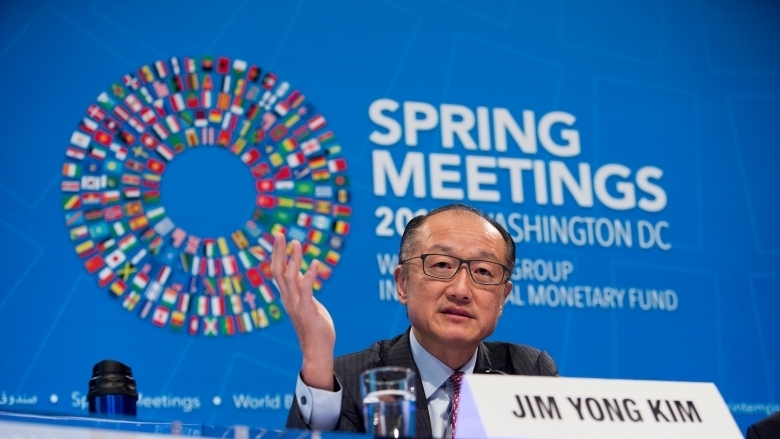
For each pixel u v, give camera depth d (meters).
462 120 4.44
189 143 4.07
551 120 4.56
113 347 3.79
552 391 1.79
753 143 4.81
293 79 4.28
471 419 1.74
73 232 3.87
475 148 4.42
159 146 4.03
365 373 1.74
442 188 4.33
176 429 1.72
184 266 3.93
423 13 4.55
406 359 2.66
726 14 4.99
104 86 4.06
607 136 4.62
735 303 4.54
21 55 4.02
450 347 2.60
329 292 4.07
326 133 4.25
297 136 4.21
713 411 1.88
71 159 3.95
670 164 4.66
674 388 1.88
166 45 4.17
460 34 4.57
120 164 3.98
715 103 4.82
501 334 4.20
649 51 4.82
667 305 4.45
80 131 3.98
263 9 4.34
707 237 4.60
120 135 4.01
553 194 4.45
